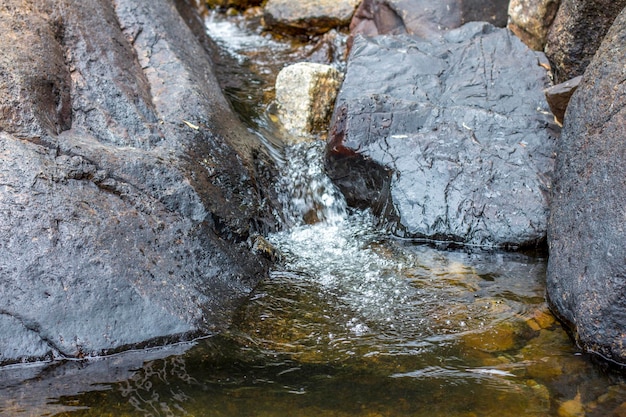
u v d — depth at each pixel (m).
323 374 3.44
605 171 3.68
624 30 3.96
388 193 4.95
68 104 4.52
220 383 3.36
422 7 6.33
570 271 3.77
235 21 8.09
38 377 3.38
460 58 5.66
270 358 3.57
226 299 4.01
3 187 3.72
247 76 6.72
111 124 4.58
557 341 3.70
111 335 3.55
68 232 3.70
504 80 5.43
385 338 3.75
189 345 3.64
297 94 5.93
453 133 5.05
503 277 4.36
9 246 3.57
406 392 3.30
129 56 5.30
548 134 5.01
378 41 5.96
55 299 3.54
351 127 5.11
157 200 4.19
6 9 4.64
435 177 4.88
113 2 5.70
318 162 5.43
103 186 4.04
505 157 4.91
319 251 4.71
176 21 6.22
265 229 4.82
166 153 4.54
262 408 3.18
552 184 4.46
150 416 3.12
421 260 4.57
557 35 5.36
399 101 5.23
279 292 4.18
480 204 4.74
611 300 3.40
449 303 4.08
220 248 4.25
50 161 3.95
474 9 6.23
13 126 4.03
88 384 3.34
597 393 3.29
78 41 4.93
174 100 5.10
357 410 3.17
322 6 7.34
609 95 3.85
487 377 3.42
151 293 3.71
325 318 3.93
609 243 3.47
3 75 4.18
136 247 3.86
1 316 3.46
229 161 4.89
